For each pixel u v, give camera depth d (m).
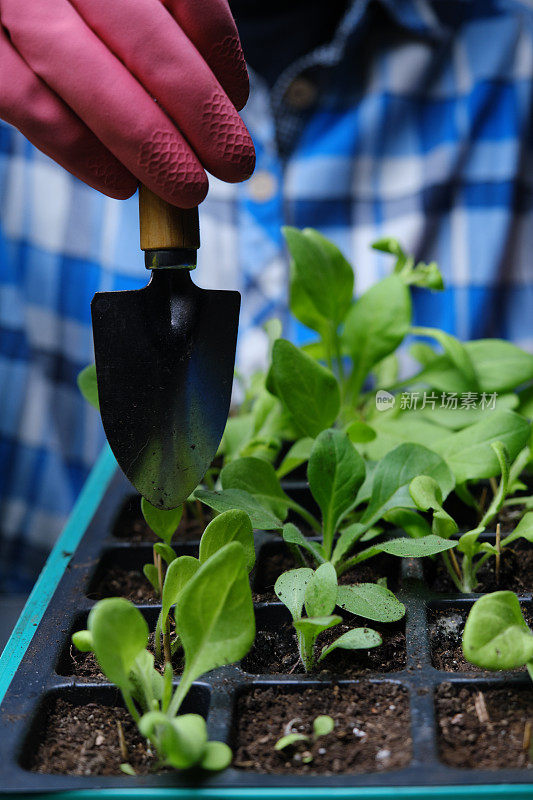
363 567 0.52
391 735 0.43
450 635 0.48
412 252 0.96
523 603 0.49
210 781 0.41
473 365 0.58
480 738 0.43
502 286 1.00
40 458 1.07
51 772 0.42
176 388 0.47
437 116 0.96
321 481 0.50
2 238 1.02
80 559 0.53
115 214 0.99
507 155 0.95
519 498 0.55
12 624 0.60
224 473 0.51
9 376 1.05
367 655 0.47
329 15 0.97
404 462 0.50
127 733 0.44
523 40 0.95
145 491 0.47
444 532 0.49
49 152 0.49
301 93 0.96
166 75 0.47
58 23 0.47
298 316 0.58
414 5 0.91
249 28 0.97
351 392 0.59
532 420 0.57
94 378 0.54
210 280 0.97
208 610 0.42
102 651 0.41
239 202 0.97
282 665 0.48
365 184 0.97
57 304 1.02
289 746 0.43
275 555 0.54
